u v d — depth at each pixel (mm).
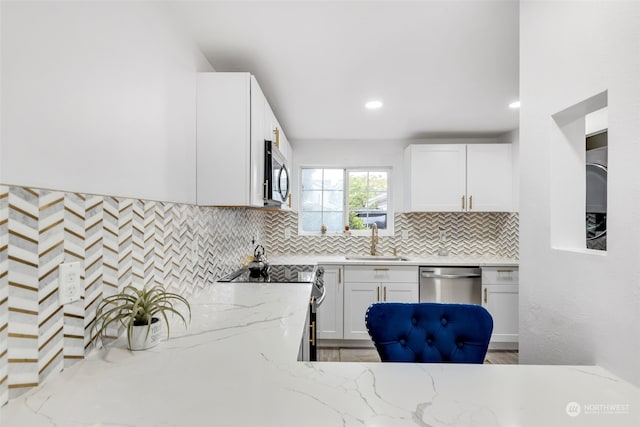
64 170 906
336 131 3600
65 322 915
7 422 692
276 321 1386
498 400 773
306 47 1845
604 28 939
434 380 868
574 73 1056
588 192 1981
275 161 2275
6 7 740
